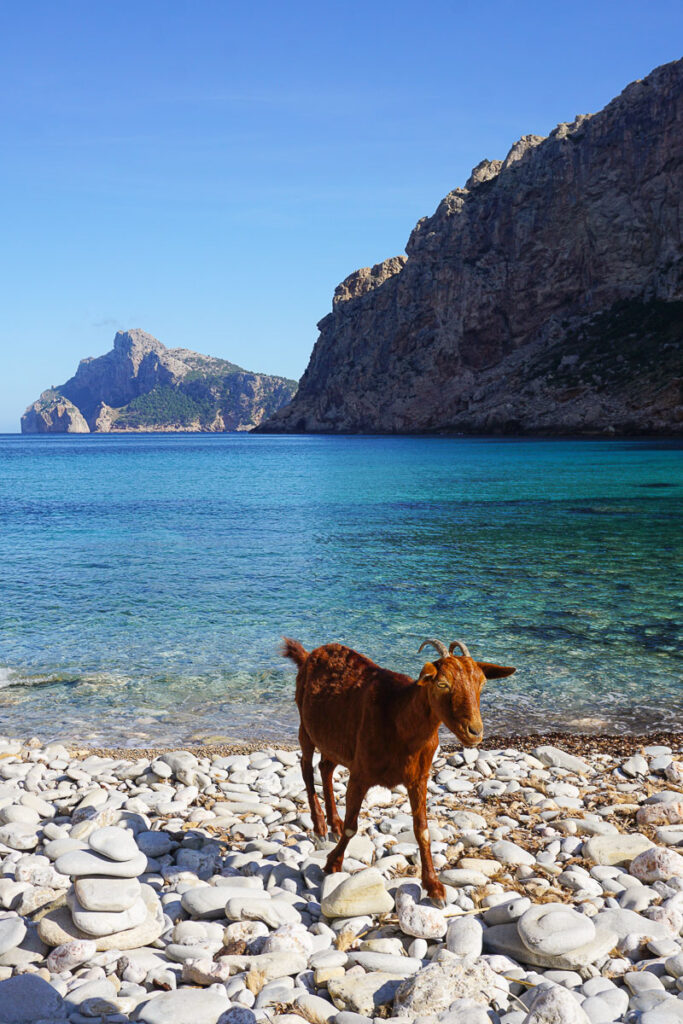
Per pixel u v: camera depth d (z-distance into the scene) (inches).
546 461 2760.8
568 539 1018.1
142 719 398.6
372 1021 155.0
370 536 1055.0
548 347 5969.5
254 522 1230.3
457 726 189.3
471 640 534.9
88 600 665.6
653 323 5408.5
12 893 211.5
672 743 362.3
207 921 201.8
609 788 309.4
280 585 724.7
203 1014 157.1
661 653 506.3
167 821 267.9
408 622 584.1
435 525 1173.1
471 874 221.1
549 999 153.3
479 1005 156.6
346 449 4402.1
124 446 6594.5
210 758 346.0
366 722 214.7
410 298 7190.0
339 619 594.9
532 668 477.1
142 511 1422.2
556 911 189.6
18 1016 158.7
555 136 6387.8
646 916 200.7
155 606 641.0
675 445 3693.4
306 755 256.1
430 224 7391.7
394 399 6993.1
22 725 388.5
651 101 5659.5
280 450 4714.6
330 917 204.8
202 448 5625.0
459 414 6127.0
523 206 6250.0
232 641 537.3
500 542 995.3
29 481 2345.0
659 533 1072.8
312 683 242.1
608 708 411.8
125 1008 162.1
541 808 284.0
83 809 274.2
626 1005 162.4
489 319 6289.4
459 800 299.0
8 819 269.6
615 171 5861.2
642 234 5782.5
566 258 6092.5
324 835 253.6
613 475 2137.1
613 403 4881.9
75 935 189.8
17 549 956.6
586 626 572.7
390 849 245.9
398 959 180.2
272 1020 152.6
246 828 267.3
